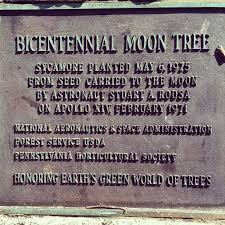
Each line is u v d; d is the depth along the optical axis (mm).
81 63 1055
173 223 1052
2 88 1064
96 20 1050
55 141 1065
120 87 1054
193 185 1057
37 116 1064
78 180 1068
